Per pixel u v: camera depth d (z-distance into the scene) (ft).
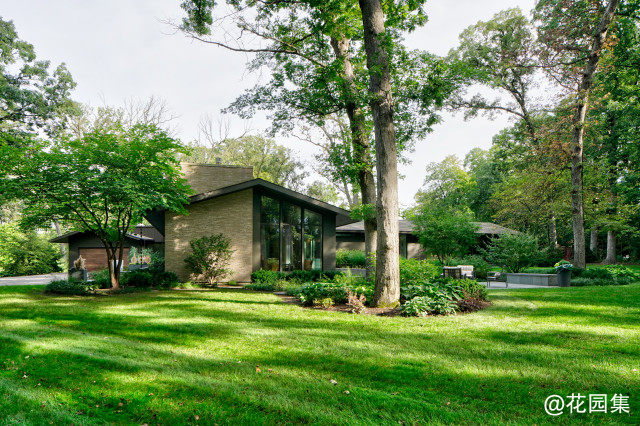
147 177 42.32
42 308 31.19
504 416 11.32
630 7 62.08
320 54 48.24
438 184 160.97
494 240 71.67
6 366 15.74
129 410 11.51
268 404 11.85
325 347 19.21
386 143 32.42
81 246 82.53
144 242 84.23
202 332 22.79
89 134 42.06
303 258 59.00
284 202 58.90
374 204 40.24
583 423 10.79
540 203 78.54
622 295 37.01
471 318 26.96
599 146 89.92
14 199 41.81
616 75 71.15
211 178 60.90
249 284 50.67
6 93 83.20
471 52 84.43
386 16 41.29
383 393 12.94
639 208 91.91
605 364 16.15
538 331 22.45
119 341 20.40
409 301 29.14
